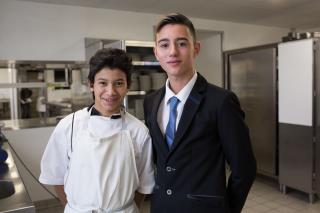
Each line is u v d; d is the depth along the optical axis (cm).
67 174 122
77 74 387
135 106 335
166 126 125
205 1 367
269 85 366
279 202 326
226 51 449
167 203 120
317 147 316
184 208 117
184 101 122
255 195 347
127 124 127
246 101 407
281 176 351
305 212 300
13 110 371
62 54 370
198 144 118
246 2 379
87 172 117
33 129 320
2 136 262
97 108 125
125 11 404
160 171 124
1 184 130
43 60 359
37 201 324
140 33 415
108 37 395
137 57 335
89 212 116
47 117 380
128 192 121
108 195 117
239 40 508
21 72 362
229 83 441
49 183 128
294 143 333
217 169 119
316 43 307
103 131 122
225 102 116
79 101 388
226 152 120
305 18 484
